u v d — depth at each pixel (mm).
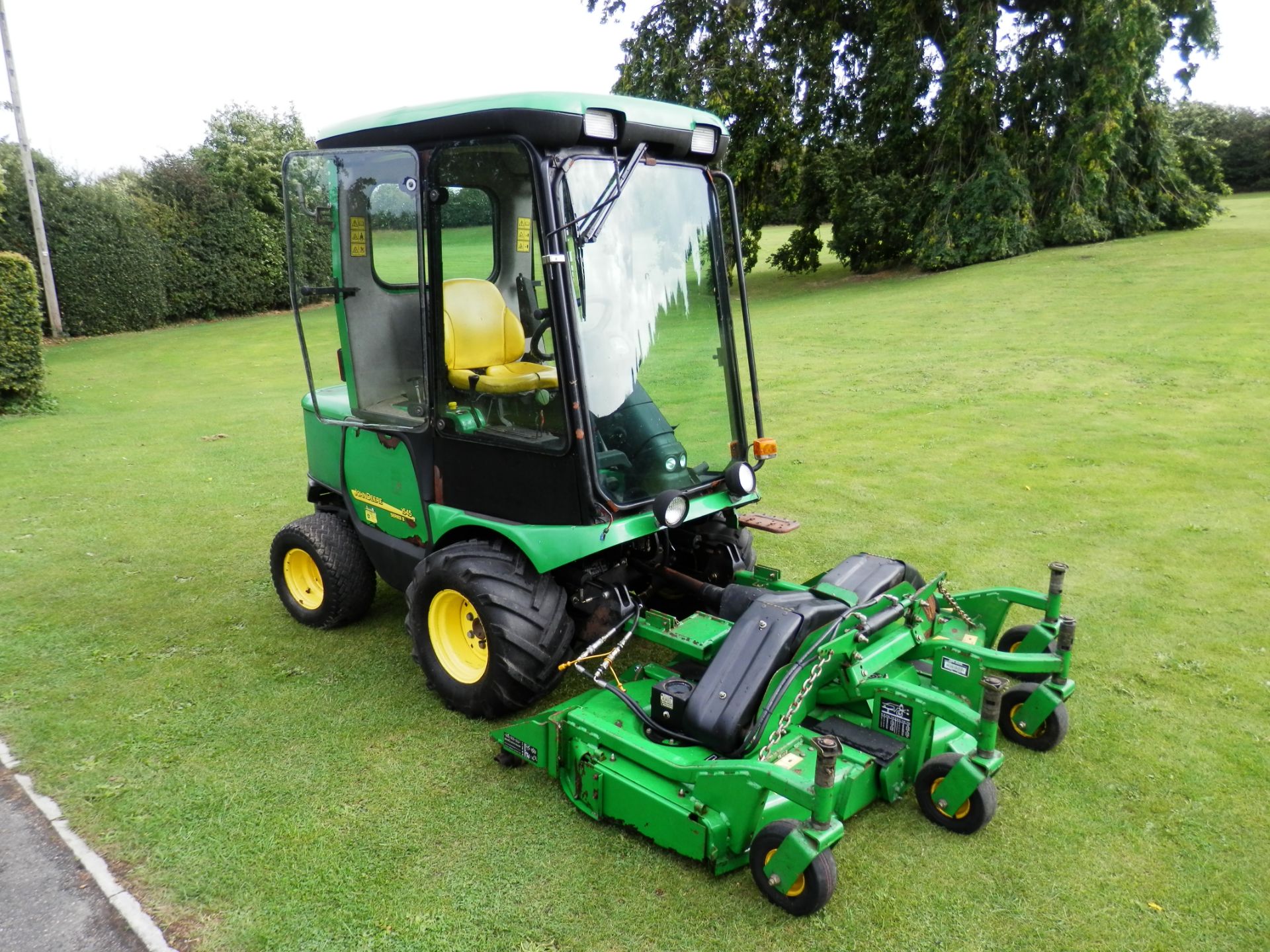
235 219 23359
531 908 2922
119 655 4801
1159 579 5312
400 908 2941
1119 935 2752
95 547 6570
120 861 3205
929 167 20688
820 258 27625
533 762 3525
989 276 17875
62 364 16688
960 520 6438
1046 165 19734
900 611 3561
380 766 3730
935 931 2777
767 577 4195
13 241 19812
